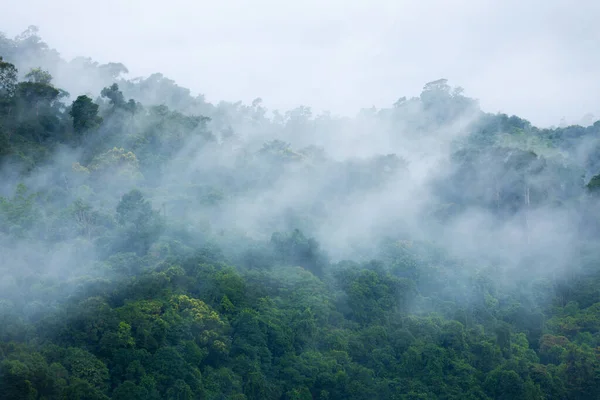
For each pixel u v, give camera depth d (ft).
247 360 235.20
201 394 214.07
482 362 266.57
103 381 205.36
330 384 242.17
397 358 264.93
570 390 257.14
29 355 193.26
